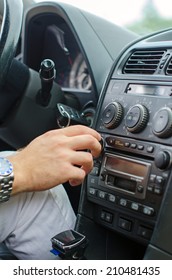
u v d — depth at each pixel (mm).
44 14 1118
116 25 1104
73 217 702
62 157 577
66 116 844
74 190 965
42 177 571
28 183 570
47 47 1248
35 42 1232
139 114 662
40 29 1201
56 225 645
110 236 768
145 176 637
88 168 603
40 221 630
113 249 769
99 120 745
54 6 1047
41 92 917
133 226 672
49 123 965
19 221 620
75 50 1201
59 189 683
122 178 681
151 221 631
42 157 582
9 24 650
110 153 706
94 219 750
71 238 589
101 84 974
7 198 569
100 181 716
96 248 745
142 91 697
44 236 631
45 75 867
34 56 1259
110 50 1028
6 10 658
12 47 655
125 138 687
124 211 676
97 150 613
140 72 733
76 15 1021
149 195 632
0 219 605
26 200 622
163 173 613
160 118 629
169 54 697
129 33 1114
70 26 1008
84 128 620
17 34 664
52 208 645
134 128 663
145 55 742
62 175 573
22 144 1014
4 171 552
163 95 655
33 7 1127
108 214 712
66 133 606
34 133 973
